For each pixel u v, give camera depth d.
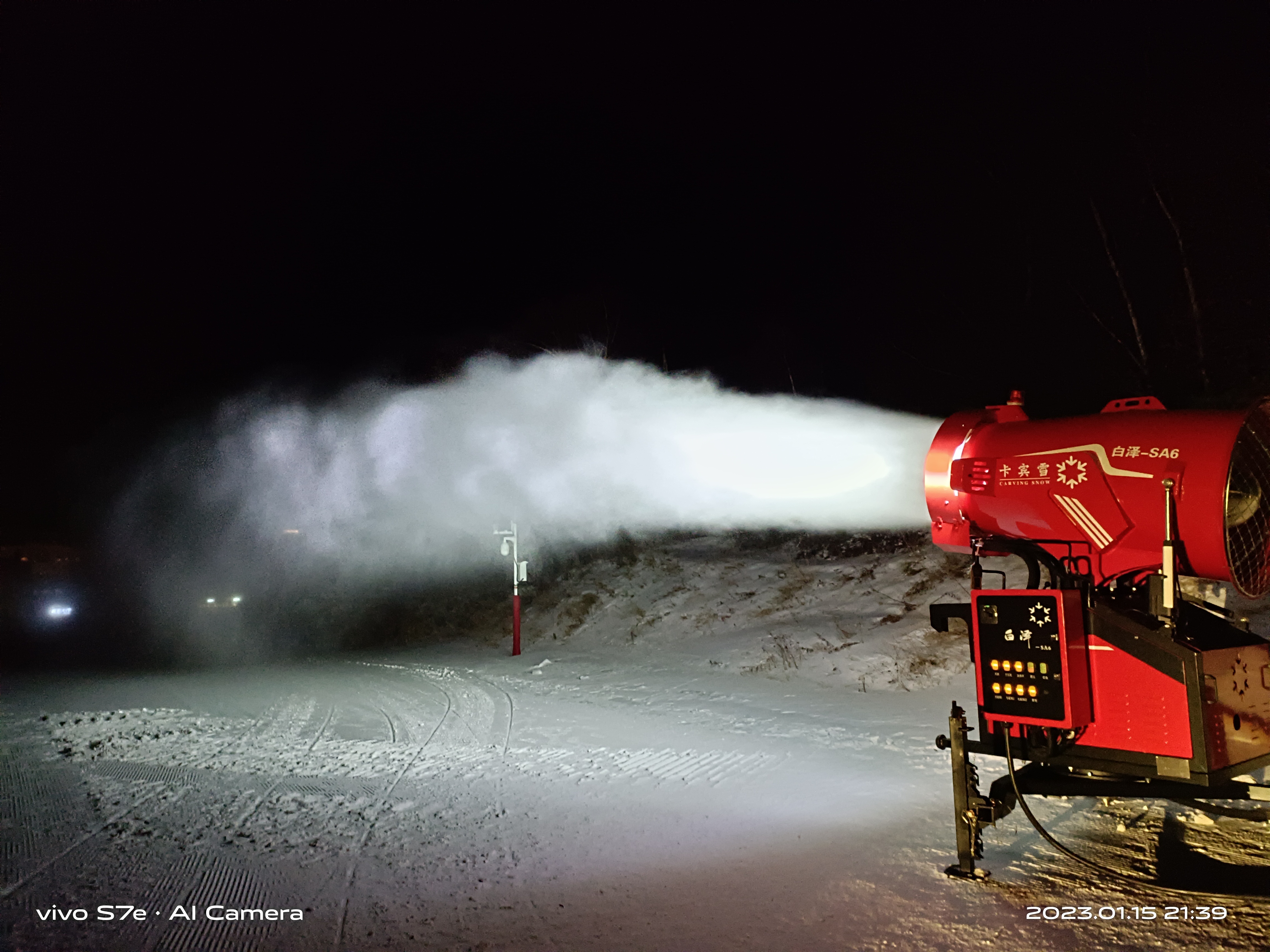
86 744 9.28
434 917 4.46
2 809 6.74
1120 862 4.98
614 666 15.21
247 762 8.25
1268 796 4.11
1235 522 4.52
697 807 6.45
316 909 4.61
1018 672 4.57
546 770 7.79
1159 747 4.27
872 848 5.35
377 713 11.94
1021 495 5.00
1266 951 3.83
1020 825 5.71
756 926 4.25
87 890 4.96
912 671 11.52
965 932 4.08
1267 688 4.71
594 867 5.16
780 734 9.14
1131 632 4.37
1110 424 4.74
